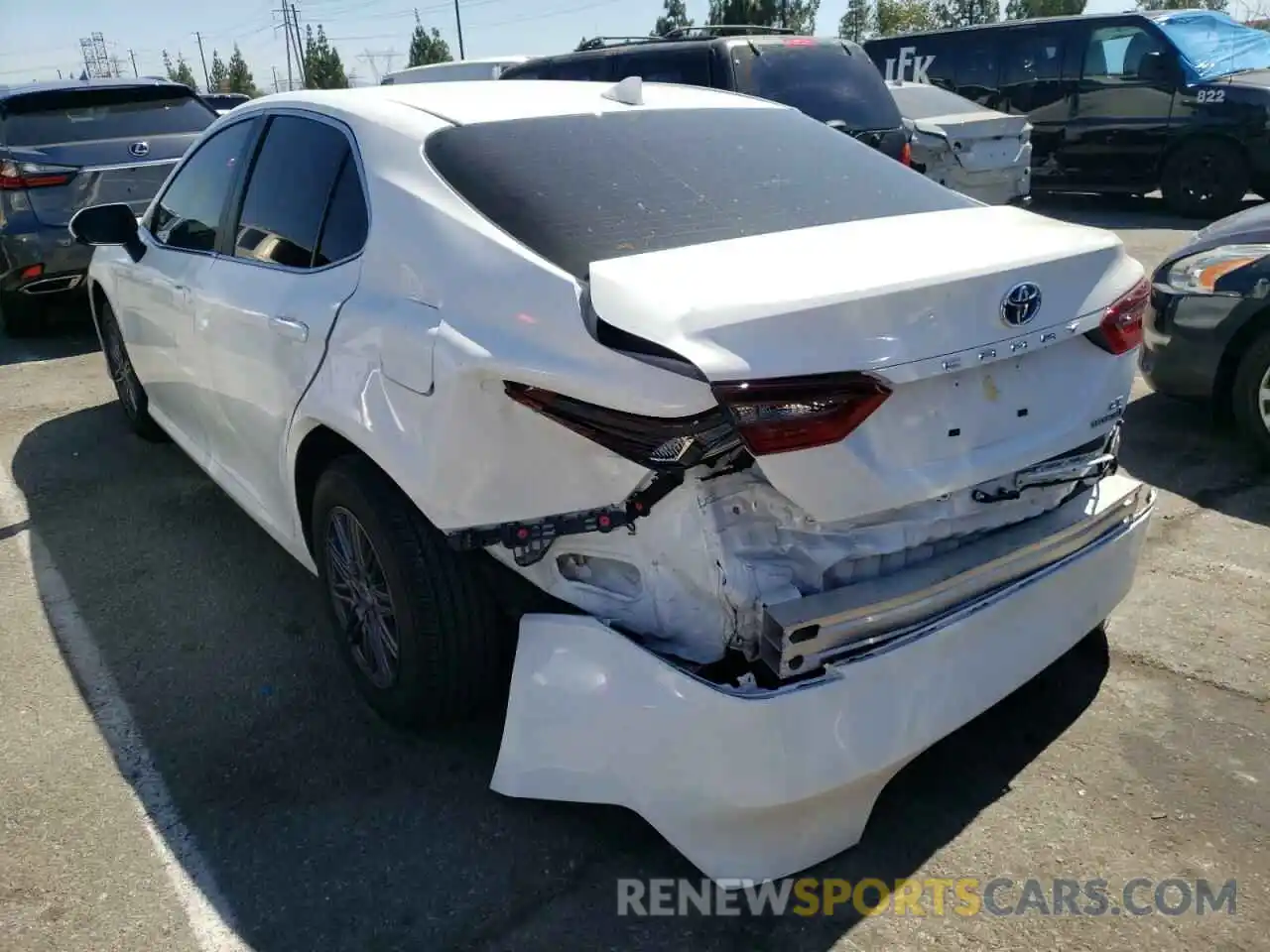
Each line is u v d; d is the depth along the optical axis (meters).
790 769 1.98
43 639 3.40
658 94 3.24
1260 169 10.56
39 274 7.04
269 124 3.39
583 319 2.05
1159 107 11.00
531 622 2.21
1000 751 2.71
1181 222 10.93
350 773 2.70
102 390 6.23
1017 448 2.23
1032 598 2.32
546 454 2.08
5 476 4.86
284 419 2.93
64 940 2.19
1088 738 2.75
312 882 2.34
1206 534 3.91
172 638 3.39
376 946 2.16
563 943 2.16
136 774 2.71
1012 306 2.12
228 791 2.64
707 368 1.84
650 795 2.09
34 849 2.45
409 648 2.55
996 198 10.05
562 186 2.49
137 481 4.75
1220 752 2.68
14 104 7.12
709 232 2.42
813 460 1.93
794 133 3.10
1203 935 2.13
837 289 1.95
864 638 2.04
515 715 2.22
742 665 2.04
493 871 2.36
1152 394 5.56
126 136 7.38
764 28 8.59
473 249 2.34
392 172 2.65
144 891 2.32
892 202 2.76
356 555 2.77
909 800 2.54
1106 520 2.55
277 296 2.95
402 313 2.41
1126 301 2.41
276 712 2.97
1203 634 3.22
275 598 3.64
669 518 2.01
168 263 3.88
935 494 2.10
